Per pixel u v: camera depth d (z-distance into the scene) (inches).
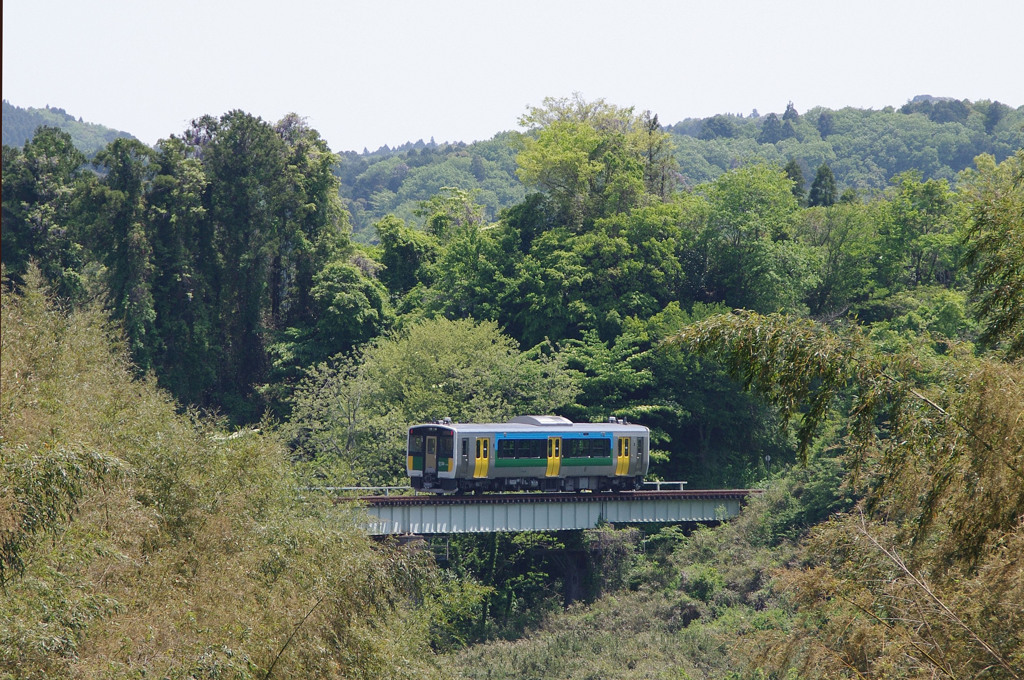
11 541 868.0
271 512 1549.0
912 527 1005.8
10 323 1838.1
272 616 1216.8
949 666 869.2
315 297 4542.3
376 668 1370.6
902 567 936.3
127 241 4126.5
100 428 1528.1
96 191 4092.0
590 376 4286.4
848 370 940.6
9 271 3595.0
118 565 1095.0
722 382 4175.7
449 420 3120.1
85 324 2209.6
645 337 4286.4
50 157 4215.1
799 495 3161.9
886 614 988.6
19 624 868.0
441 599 2657.5
